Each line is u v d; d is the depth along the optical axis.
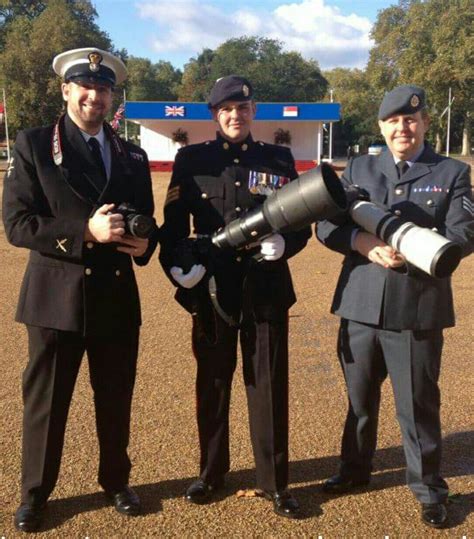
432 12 45.19
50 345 3.02
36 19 60.75
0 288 7.47
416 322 3.03
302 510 3.22
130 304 3.18
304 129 32.41
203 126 32.62
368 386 3.26
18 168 2.95
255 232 2.96
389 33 50.44
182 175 3.28
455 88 44.09
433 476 3.15
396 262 2.86
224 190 3.21
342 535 3.02
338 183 2.86
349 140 68.19
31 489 3.07
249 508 3.25
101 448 3.25
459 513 3.19
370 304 3.09
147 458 3.69
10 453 3.69
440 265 2.62
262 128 32.50
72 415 4.16
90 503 3.27
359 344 3.21
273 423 3.22
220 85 3.16
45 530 3.04
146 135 32.81
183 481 3.48
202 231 3.26
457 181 3.03
